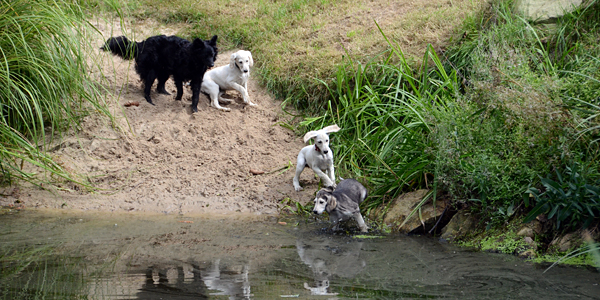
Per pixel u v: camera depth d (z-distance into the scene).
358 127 7.07
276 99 8.44
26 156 6.46
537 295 3.10
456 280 3.42
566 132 4.42
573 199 4.25
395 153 6.06
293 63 8.62
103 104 7.67
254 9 10.67
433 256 4.13
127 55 7.71
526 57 5.96
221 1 10.99
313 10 10.32
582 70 5.40
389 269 3.69
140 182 6.52
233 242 4.47
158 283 3.24
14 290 3.05
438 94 7.15
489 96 4.94
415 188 5.74
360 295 3.06
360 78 7.65
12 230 4.75
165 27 10.20
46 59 6.49
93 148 7.05
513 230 4.58
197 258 3.89
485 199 4.85
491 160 4.77
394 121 6.73
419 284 3.31
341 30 9.38
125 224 5.12
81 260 3.77
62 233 4.66
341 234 4.94
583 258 4.00
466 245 4.59
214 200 6.16
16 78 6.46
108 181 6.52
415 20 8.91
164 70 7.92
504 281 3.41
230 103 8.29
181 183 6.52
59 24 6.43
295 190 6.36
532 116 4.50
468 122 5.09
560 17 7.41
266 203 6.11
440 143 5.19
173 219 5.44
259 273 3.52
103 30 9.55
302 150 6.29
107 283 3.22
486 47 6.91
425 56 6.89
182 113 7.86
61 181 6.41
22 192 6.11
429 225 5.13
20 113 6.36
